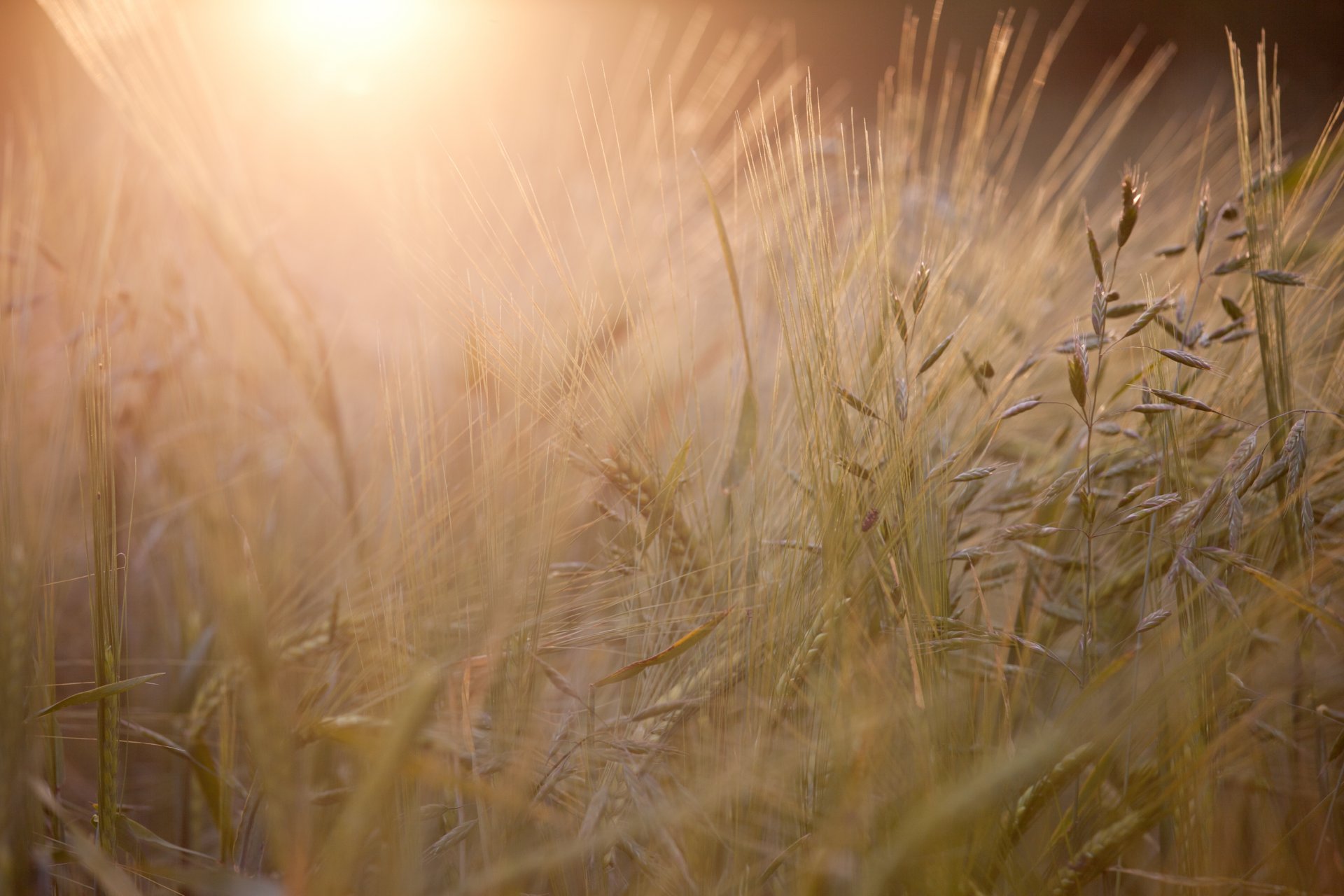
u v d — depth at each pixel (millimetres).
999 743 767
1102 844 734
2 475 746
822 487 779
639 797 750
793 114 796
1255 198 824
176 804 878
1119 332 844
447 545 767
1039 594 802
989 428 817
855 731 743
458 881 778
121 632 863
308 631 792
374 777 688
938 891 730
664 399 823
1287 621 784
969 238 911
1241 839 784
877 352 808
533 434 781
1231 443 862
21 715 739
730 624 778
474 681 757
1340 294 872
